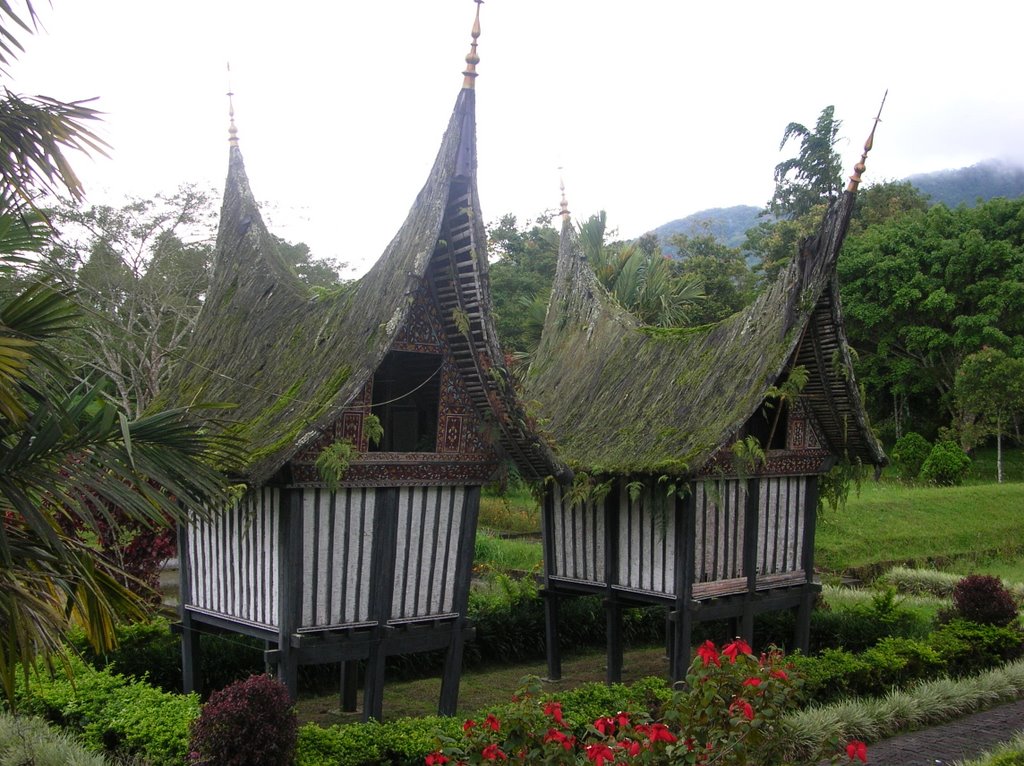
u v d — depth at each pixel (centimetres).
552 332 2002
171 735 1012
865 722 1299
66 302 788
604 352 1831
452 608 1285
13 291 855
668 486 1462
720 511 1509
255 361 1390
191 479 841
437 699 1534
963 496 3638
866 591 2425
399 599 1230
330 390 1139
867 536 3109
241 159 1817
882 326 5103
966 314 4988
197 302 3162
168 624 1485
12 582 776
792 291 1485
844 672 1448
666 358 1683
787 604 1628
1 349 706
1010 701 1523
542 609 1889
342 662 1434
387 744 1055
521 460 1317
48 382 857
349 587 1191
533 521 3209
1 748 1038
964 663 1662
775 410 1592
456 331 1225
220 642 1457
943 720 1409
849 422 1591
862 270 5144
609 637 1591
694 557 1476
